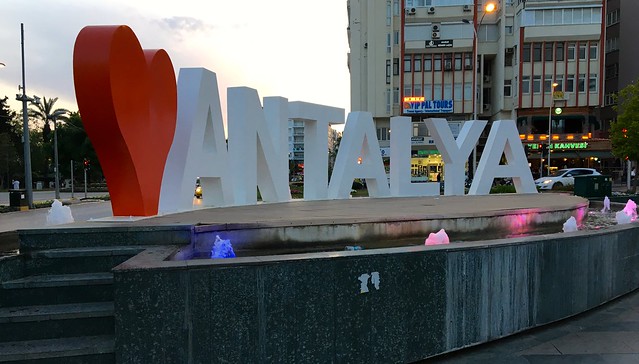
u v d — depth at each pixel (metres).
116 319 2.97
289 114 11.38
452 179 14.05
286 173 11.40
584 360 3.78
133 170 6.18
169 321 3.04
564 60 40.25
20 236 4.63
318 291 3.38
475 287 4.05
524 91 40.66
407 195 13.43
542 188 28.72
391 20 43.56
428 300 3.79
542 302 4.58
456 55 42.75
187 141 8.20
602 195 16.23
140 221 5.66
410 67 43.22
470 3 41.84
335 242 6.27
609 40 47.03
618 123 26.17
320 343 3.39
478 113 43.41
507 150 15.09
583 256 5.03
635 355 3.88
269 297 3.24
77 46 5.45
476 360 3.80
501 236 7.66
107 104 5.54
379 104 44.06
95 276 4.10
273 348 3.25
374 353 3.57
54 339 3.43
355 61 47.09
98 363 3.21
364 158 13.29
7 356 3.12
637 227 6.12
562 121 41.44
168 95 7.01
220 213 7.41
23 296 3.80
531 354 3.91
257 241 5.79
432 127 14.09
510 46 41.53
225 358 3.14
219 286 3.12
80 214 18.41
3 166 50.75
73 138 56.22
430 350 3.81
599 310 5.18
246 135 9.92
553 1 39.47
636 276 6.06
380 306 3.60
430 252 3.80
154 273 3.01
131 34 5.89
